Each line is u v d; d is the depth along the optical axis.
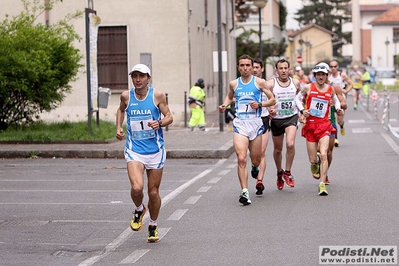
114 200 30.05
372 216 24.70
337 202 27.66
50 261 20.11
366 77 112.19
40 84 54.78
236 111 27.91
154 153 21.69
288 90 30.44
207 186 33.00
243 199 27.28
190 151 45.19
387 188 30.77
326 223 23.73
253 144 27.98
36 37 55.09
